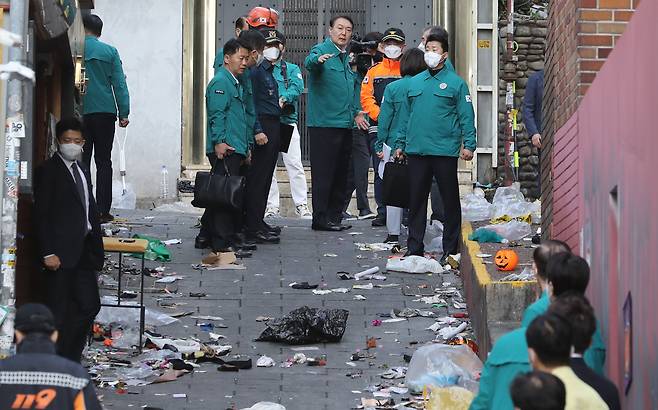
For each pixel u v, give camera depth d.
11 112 19.12
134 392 21.89
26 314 14.20
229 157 31.44
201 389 22.25
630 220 16.56
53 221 21.73
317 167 34.41
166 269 30.36
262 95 32.50
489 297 23.23
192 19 43.75
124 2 43.31
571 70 22.84
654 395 14.63
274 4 45.72
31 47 19.89
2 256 18.98
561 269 15.09
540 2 44.44
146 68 43.31
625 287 16.88
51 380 13.87
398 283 29.47
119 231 33.62
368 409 21.03
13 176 19.08
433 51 30.08
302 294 28.62
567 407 13.20
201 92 43.94
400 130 31.06
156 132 43.38
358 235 34.41
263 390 22.25
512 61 43.31
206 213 31.45
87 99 33.62
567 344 13.41
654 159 14.95
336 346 25.08
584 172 21.02
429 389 21.36
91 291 22.23
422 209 30.83
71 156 21.84
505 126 43.25
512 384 12.07
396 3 45.59
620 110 17.52
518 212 32.62
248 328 26.27
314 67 33.78
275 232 33.28
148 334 25.27
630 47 16.78
